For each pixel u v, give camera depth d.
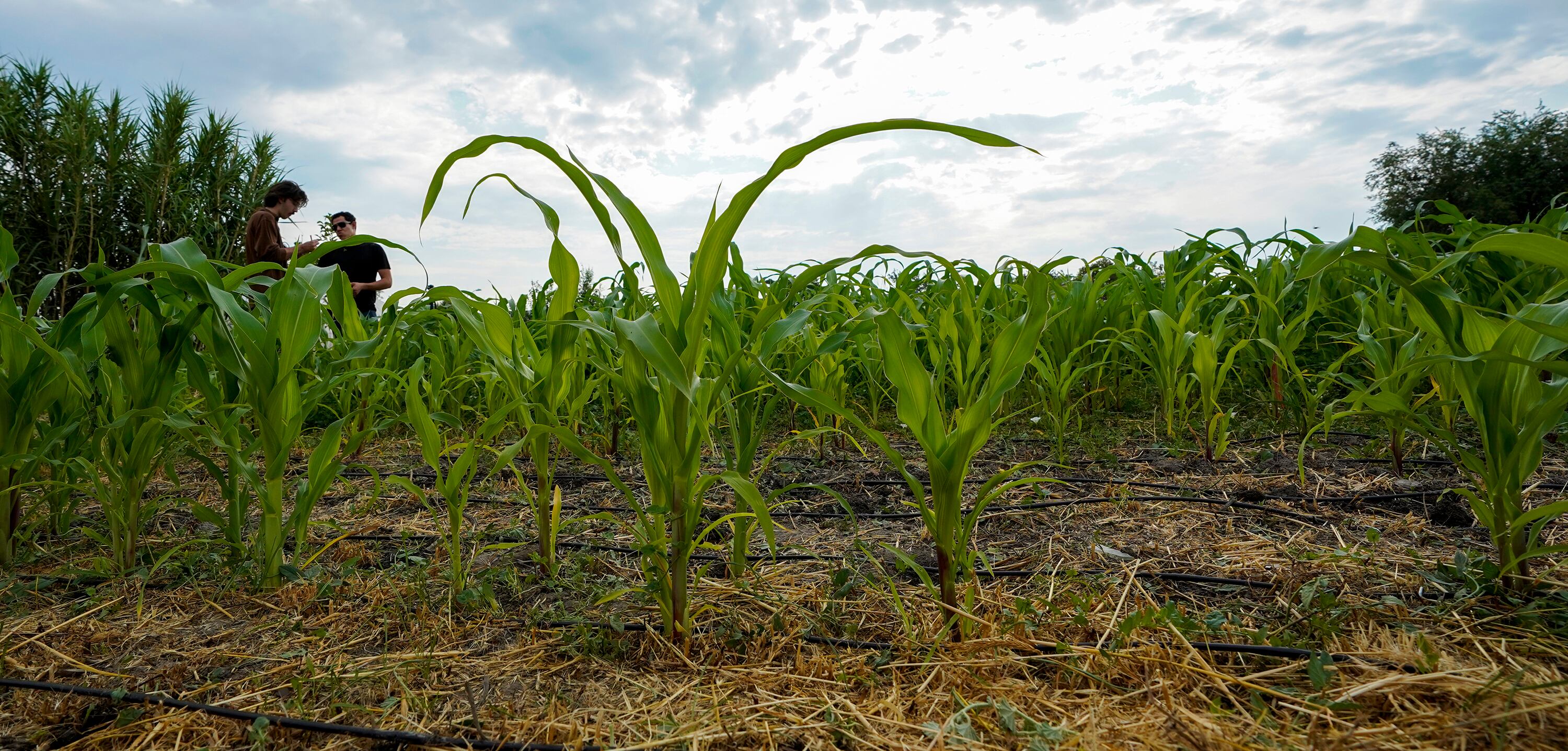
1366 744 1.03
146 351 1.78
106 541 1.86
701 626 1.54
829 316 3.05
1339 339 2.93
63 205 8.24
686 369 1.26
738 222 1.15
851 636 1.49
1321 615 1.46
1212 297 3.56
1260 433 3.27
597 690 1.30
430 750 1.13
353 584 1.78
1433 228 19.78
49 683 1.32
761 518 1.24
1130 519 2.24
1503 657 1.26
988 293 3.55
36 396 1.83
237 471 1.80
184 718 1.20
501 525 2.31
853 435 3.54
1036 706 1.20
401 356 3.91
